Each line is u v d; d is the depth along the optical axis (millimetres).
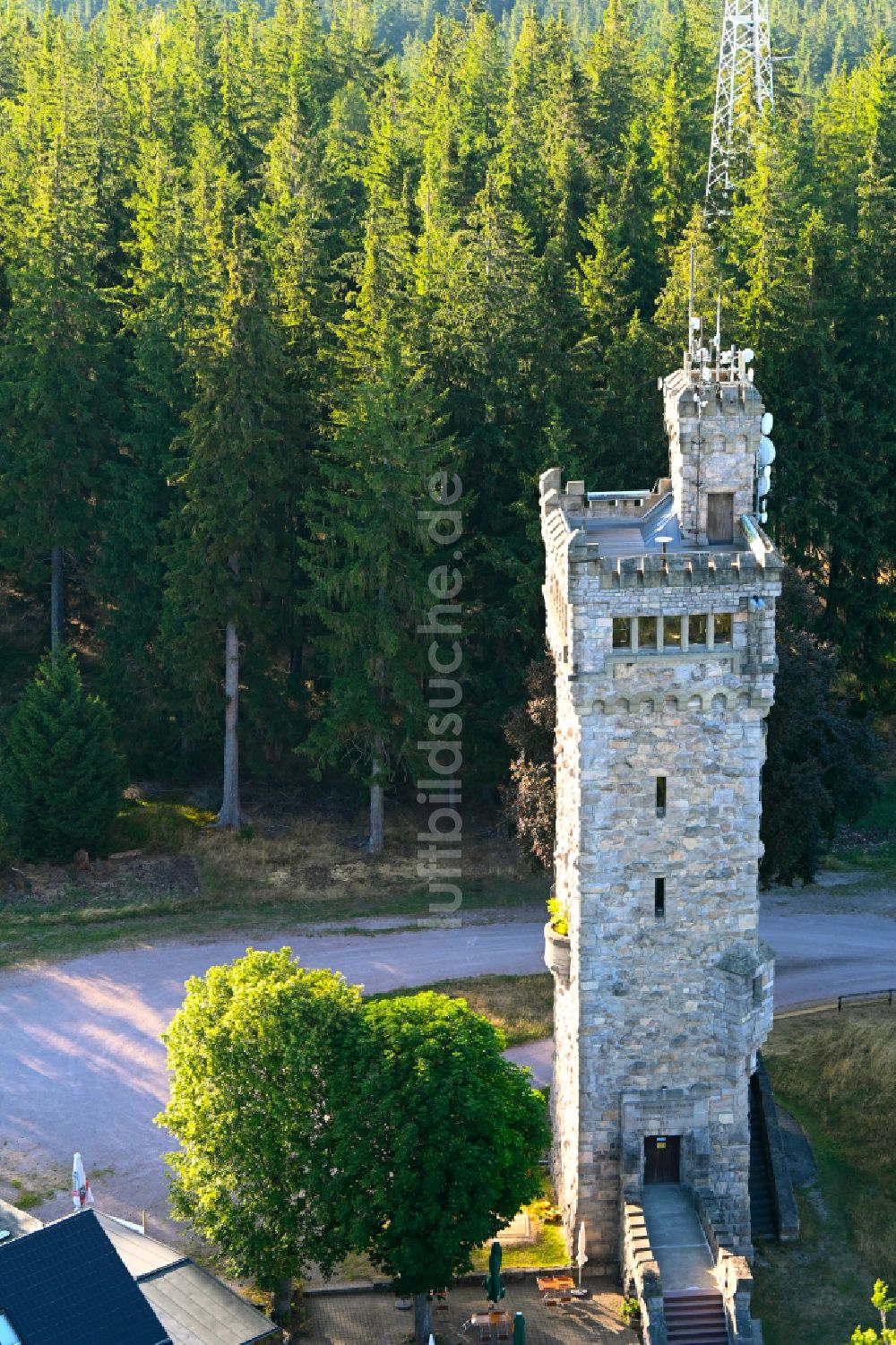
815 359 145125
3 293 170500
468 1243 80750
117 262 179500
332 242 175250
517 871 136500
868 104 198125
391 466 130875
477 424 140125
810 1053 108500
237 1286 87438
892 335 149125
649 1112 85875
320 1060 82562
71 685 136375
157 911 129250
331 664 139250
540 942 124500
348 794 150750
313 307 148125
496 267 145000
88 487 151000
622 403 143000
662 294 149875
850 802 123188
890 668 155500
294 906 130875
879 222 153125
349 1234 80125
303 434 143500
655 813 83250
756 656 81688
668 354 141125
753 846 84312
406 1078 81062
